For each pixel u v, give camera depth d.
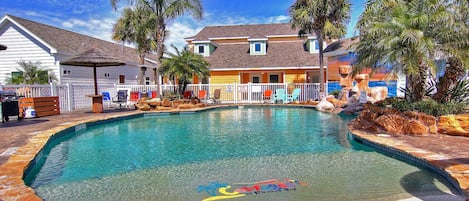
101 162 6.24
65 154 6.95
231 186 4.74
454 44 7.93
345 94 16.72
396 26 8.14
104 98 17.62
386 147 6.59
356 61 10.25
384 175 5.16
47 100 12.85
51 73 18.27
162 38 18.11
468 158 5.32
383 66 8.91
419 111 8.10
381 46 8.04
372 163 5.95
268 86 22.05
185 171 5.59
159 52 17.72
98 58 13.24
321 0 17.56
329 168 5.64
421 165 5.47
